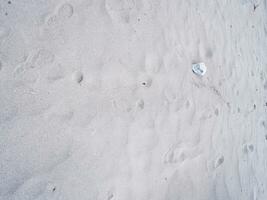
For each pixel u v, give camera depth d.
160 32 1.58
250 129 1.97
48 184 1.05
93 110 1.24
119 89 1.35
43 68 1.14
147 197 1.32
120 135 1.30
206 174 1.59
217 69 1.86
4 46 1.06
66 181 1.10
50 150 1.09
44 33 1.17
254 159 1.93
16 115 1.04
